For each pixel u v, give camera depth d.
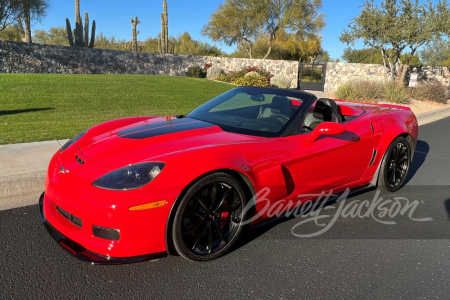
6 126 6.52
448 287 2.50
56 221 2.49
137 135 2.88
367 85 17.05
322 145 3.26
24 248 2.75
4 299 2.17
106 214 2.20
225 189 2.61
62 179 2.48
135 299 2.23
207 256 2.63
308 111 3.41
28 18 22.78
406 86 20.80
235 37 36.53
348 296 2.36
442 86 20.05
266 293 2.35
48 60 19.55
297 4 34.22
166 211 2.30
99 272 2.49
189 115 3.71
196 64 24.17
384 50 20.30
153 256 2.36
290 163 3.00
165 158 2.40
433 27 17.88
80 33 24.75
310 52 40.25
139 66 22.41
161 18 29.70
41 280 2.37
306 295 2.35
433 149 7.11
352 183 3.78
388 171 4.18
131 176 2.28
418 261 2.84
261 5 34.47
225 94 4.02
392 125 4.07
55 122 7.18
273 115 3.36
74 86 12.42
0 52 18.12
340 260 2.80
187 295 2.29
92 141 2.91
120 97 11.27
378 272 2.66
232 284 2.43
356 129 3.68
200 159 2.45
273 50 38.78
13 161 4.48
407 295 2.39
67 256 2.67
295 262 2.74
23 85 11.52
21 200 3.66
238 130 3.15
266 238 3.10
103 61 21.27
